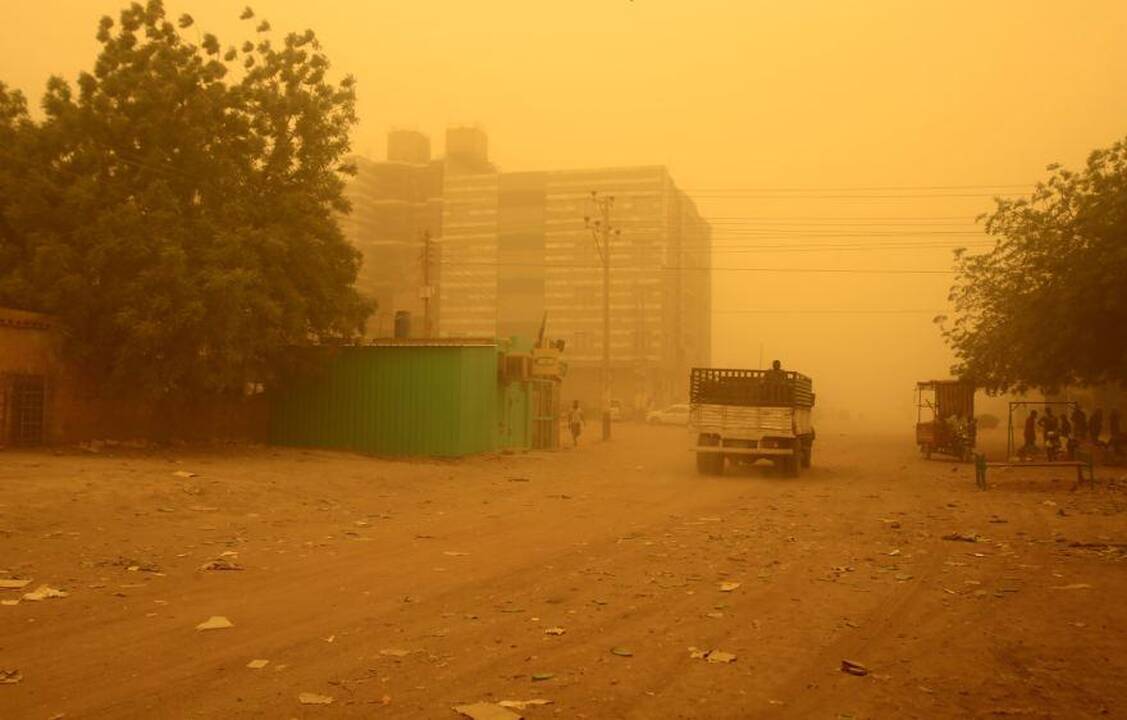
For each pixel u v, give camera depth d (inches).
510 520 606.5
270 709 228.1
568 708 232.5
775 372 1000.2
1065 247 1131.9
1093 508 679.7
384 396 1069.8
